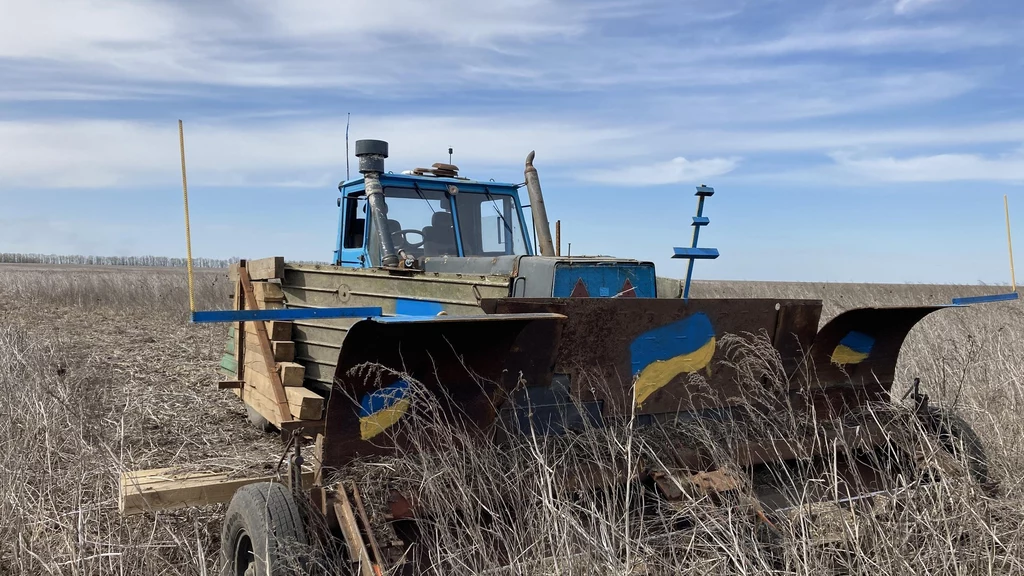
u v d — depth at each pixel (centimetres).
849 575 367
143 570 407
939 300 1452
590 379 410
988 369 689
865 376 508
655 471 394
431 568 333
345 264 722
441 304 496
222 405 802
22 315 1659
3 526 430
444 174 706
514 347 381
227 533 361
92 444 550
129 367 997
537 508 351
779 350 471
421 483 343
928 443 416
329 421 344
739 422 458
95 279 2617
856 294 1672
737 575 340
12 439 543
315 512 332
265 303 611
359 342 331
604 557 332
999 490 455
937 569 361
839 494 447
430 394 354
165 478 398
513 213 716
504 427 379
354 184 700
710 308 439
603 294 510
